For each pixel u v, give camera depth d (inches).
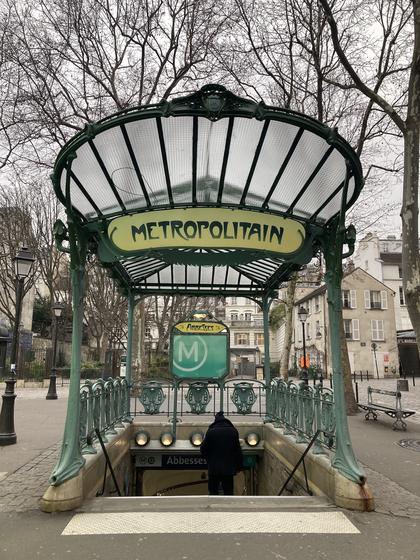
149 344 1491.1
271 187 217.0
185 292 395.9
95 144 200.7
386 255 2159.2
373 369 1776.6
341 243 219.0
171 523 176.1
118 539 161.0
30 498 206.4
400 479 248.7
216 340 375.9
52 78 651.5
